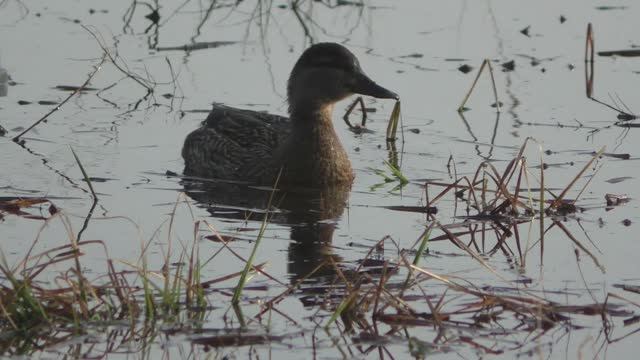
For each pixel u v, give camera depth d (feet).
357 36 64.90
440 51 63.16
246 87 58.23
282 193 46.16
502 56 62.54
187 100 56.75
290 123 49.44
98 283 33.68
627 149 49.85
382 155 50.72
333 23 66.90
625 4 71.10
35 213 40.96
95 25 65.57
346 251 37.78
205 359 29.63
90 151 49.75
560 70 60.85
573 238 39.29
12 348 30.01
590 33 57.88
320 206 43.96
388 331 31.50
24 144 50.03
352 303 32.40
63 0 69.56
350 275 35.27
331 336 31.04
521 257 37.45
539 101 56.70
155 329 31.22
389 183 47.14
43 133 51.65
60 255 33.68
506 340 31.04
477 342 30.91
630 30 66.39
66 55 61.26
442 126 53.98
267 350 30.25
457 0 71.10
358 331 31.40
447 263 36.73
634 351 30.27
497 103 55.06
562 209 42.45
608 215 41.81
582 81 59.26
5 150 49.08
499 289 34.19
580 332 31.53
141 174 47.21
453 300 33.58
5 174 45.83
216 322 31.65
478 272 35.88
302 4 69.67
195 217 41.39
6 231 38.63
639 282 34.94
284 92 57.77
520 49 63.62
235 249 37.68
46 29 64.75
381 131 54.24
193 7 69.15
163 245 37.76
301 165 47.24
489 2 71.00
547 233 39.99
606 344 30.73
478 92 58.13
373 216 42.29
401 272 35.70
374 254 37.42
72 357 29.55
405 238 39.42
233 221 41.19
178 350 30.12
